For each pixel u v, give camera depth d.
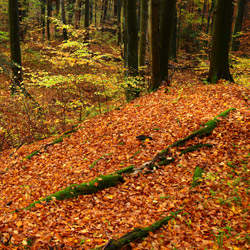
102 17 36.28
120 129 8.62
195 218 4.53
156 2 10.02
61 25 10.89
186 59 26.02
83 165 7.19
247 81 12.32
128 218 4.75
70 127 11.51
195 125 7.43
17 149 9.37
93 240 4.18
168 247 3.96
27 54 20.27
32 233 4.33
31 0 25.00
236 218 4.36
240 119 7.14
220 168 5.83
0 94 13.41
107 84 10.77
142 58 14.98
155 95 10.91
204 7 33.44
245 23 32.31
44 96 14.66
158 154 6.56
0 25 24.48
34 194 6.23
